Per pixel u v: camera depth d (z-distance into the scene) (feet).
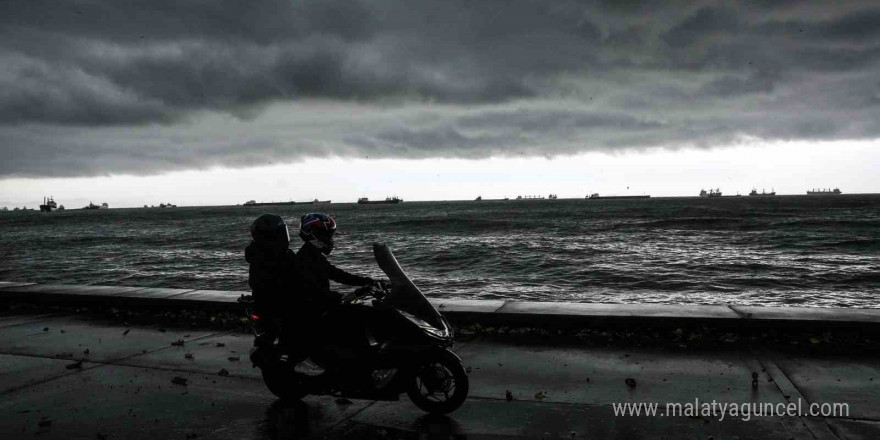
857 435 11.95
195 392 15.71
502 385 15.65
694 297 47.78
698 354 17.94
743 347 18.51
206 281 61.98
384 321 13.26
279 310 14.19
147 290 28.22
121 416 13.98
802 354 17.61
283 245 14.08
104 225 280.92
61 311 27.02
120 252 108.06
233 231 191.11
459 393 13.39
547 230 161.07
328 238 13.55
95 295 27.12
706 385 15.21
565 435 12.36
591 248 98.17
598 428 12.68
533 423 13.05
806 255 83.10
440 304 23.12
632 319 20.35
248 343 20.74
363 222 242.58
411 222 234.99
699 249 94.63
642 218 232.94
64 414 14.15
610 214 294.25
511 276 62.80
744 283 55.83
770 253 86.69
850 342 18.63
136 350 20.01
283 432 12.93
